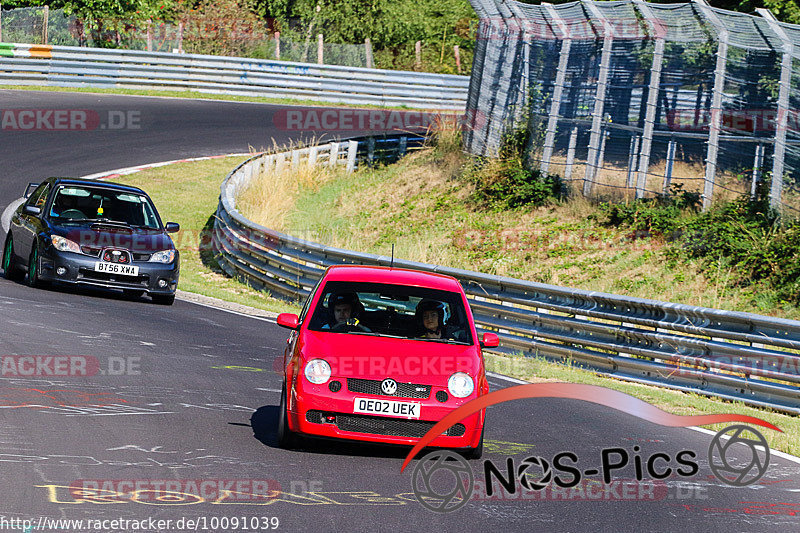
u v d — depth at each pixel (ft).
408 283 102.06
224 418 97.09
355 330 95.61
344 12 576.61
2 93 383.65
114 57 419.95
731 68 223.51
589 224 241.96
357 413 86.63
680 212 229.45
